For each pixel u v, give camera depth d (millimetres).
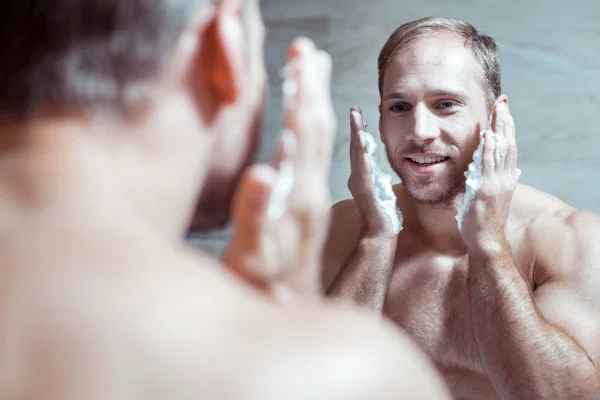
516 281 1123
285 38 2311
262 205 323
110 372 241
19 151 279
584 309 1160
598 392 1096
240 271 324
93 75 281
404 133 1170
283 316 272
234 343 255
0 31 284
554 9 2258
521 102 2266
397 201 1334
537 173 2264
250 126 338
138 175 286
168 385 243
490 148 1129
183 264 272
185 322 254
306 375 254
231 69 300
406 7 2275
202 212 355
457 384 1232
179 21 291
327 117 335
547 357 1086
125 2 282
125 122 285
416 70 1155
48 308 250
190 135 303
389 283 1280
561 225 1248
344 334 271
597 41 2264
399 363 272
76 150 276
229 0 304
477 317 1131
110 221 269
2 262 258
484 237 1133
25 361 244
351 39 2291
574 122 2270
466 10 2266
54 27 280
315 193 328
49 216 266
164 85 292
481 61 1188
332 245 1345
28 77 279
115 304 251
